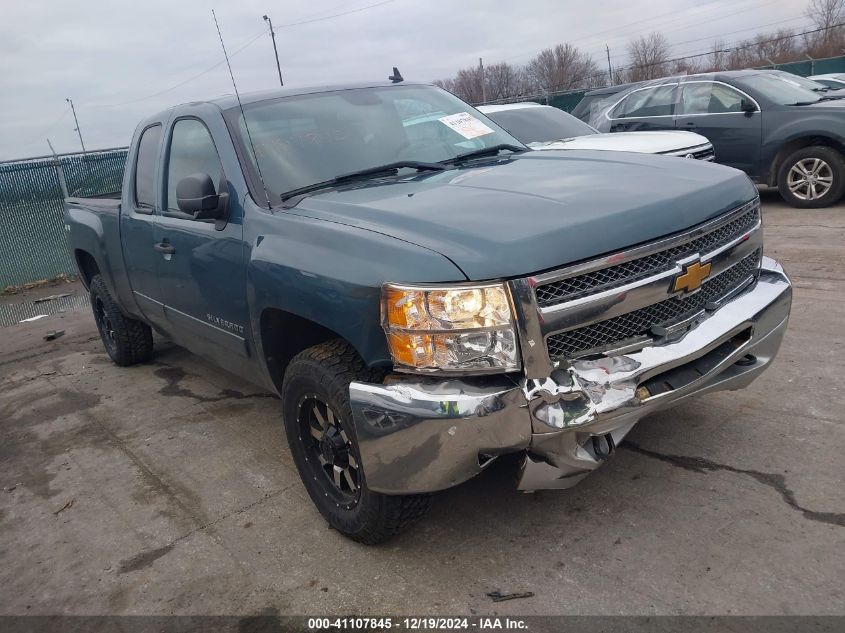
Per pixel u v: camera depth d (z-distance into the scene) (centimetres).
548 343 239
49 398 554
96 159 1174
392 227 265
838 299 532
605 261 244
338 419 287
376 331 253
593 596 253
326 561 296
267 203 328
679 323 268
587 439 251
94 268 597
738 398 388
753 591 245
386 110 399
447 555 287
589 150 385
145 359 604
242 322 345
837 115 858
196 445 429
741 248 299
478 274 233
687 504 299
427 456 242
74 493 390
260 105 377
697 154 784
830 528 273
